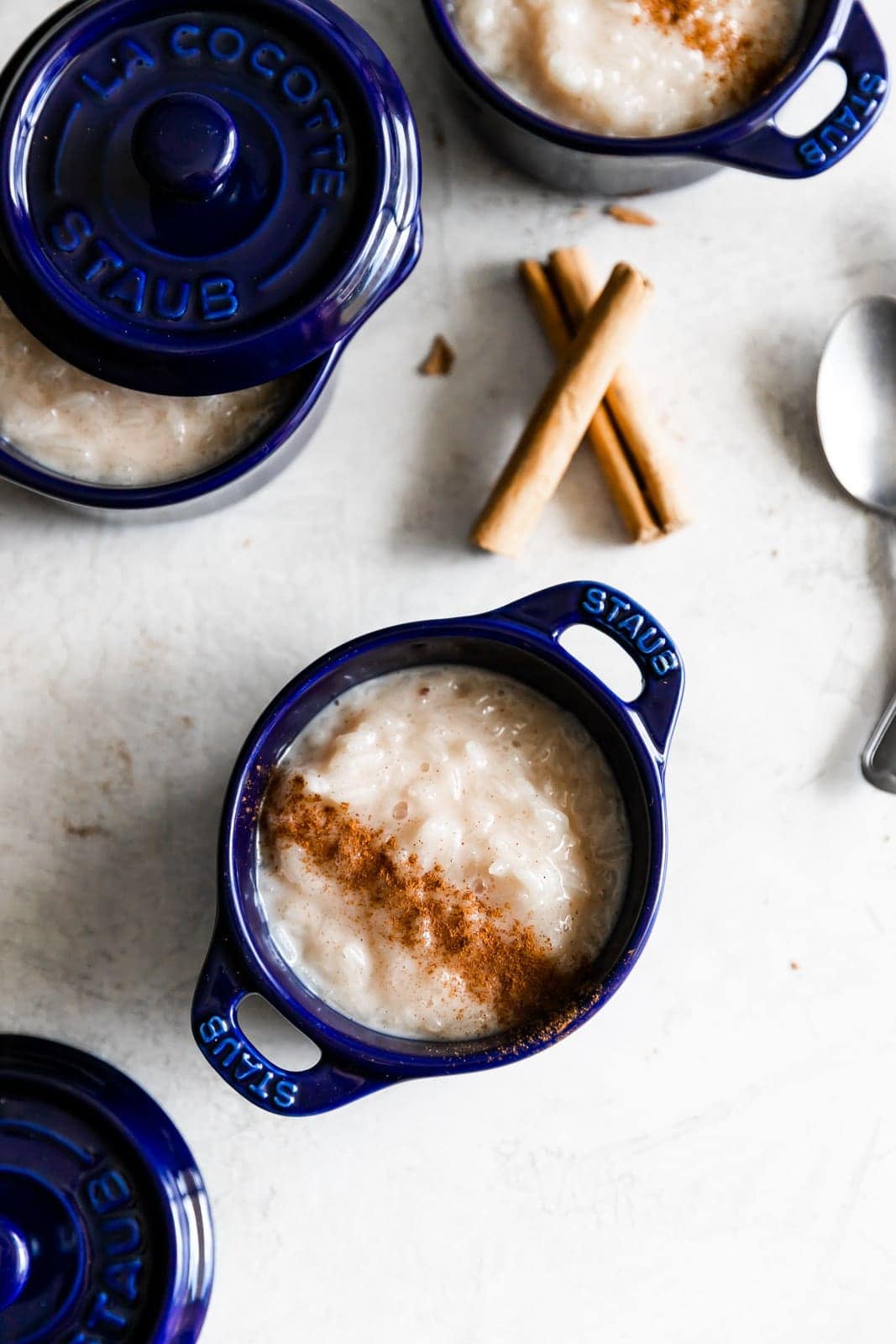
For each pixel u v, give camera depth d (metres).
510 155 0.59
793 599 0.60
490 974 0.54
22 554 0.59
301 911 0.54
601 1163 0.59
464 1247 0.59
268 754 0.54
